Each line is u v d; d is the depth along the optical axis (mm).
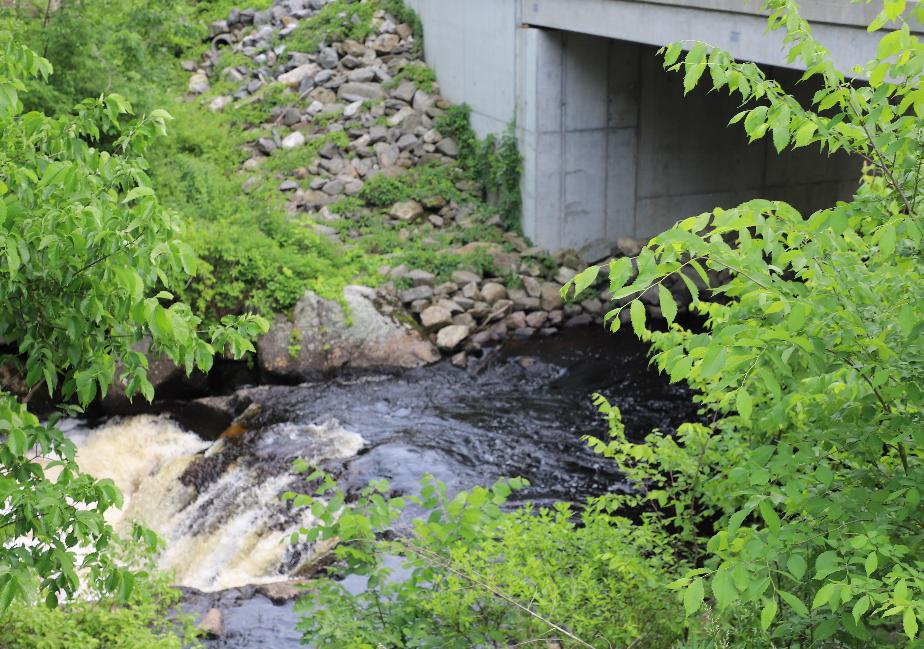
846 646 4512
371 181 20781
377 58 24031
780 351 3561
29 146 5477
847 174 21750
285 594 10102
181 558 12250
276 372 16141
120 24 18625
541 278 19047
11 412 4840
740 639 4871
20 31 16047
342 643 4945
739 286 4145
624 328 18250
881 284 4008
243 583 11375
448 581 5301
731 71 4250
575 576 5824
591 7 16703
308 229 18766
